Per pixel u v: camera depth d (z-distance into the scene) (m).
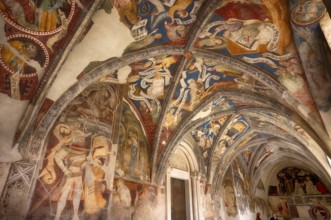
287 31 6.61
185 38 7.66
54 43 5.83
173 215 12.63
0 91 5.48
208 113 11.82
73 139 7.30
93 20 6.01
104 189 7.74
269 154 19.80
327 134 7.49
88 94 8.23
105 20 6.19
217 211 13.92
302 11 5.89
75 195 6.84
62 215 6.36
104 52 6.98
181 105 10.52
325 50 6.28
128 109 10.11
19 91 5.76
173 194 13.10
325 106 7.31
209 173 13.97
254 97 9.81
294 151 17.98
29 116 5.94
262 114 11.41
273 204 23.05
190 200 12.36
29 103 5.95
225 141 14.23
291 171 23.66
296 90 7.72
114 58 7.34
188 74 9.23
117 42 6.94
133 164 9.56
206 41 7.76
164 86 9.57
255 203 19.91
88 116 8.00
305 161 18.52
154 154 10.59
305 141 10.95
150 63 8.34
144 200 9.51
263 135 15.31
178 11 6.59
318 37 6.32
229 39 7.54
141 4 6.18
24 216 5.52
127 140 9.57
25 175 5.76
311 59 6.91
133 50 7.51
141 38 7.17
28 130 5.98
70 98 6.84
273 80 8.05
